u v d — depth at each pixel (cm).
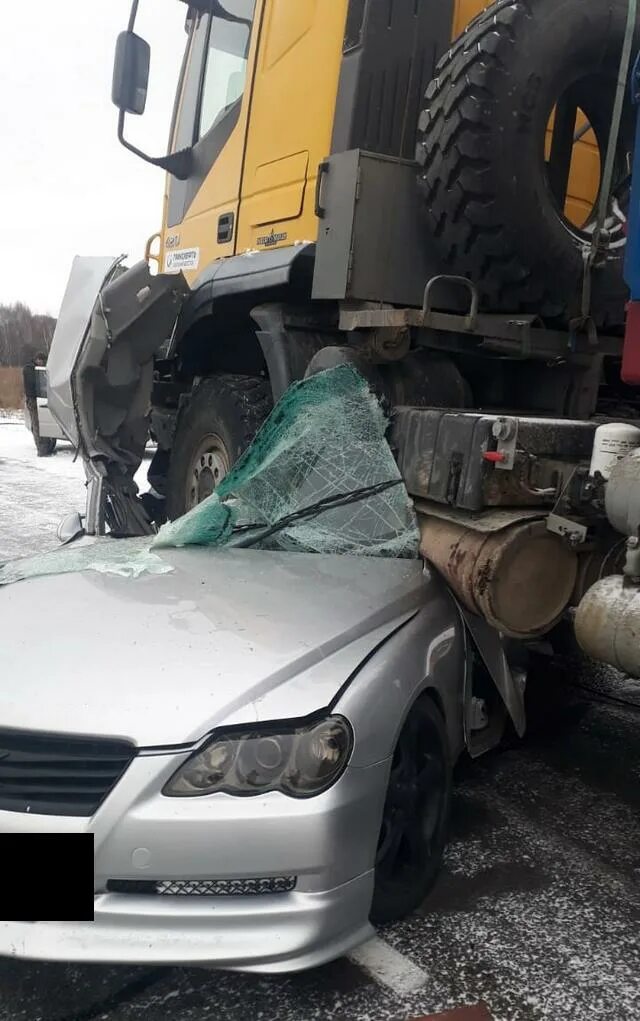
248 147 560
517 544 302
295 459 374
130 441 595
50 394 617
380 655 273
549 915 287
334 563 345
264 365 598
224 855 226
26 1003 248
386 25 467
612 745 429
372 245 427
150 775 229
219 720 236
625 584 288
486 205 388
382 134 474
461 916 286
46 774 235
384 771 253
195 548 375
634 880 309
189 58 658
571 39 385
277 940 226
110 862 226
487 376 471
